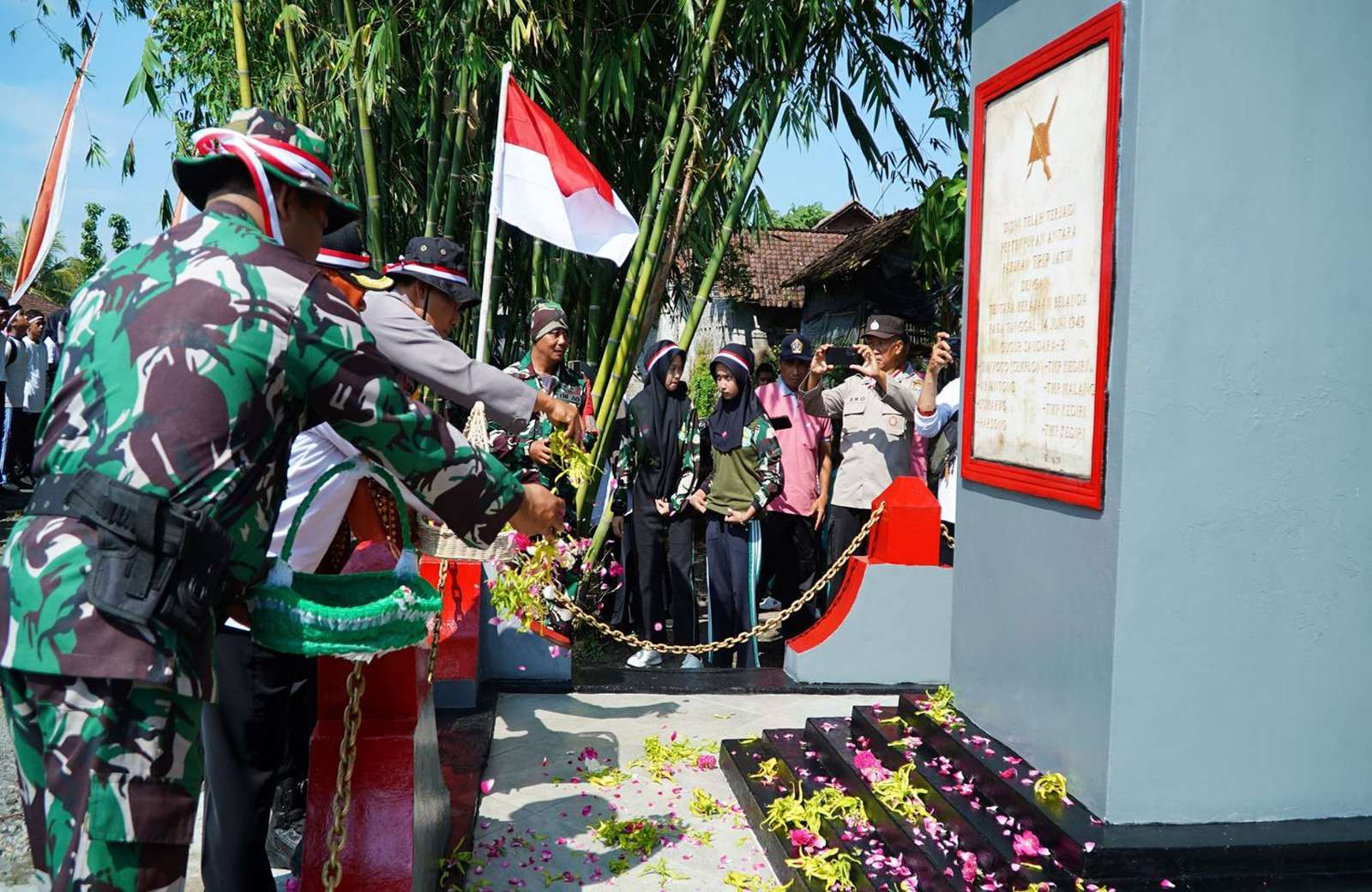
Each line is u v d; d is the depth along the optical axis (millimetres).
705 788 3984
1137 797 2711
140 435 1822
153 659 1791
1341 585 2779
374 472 2596
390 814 2547
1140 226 2621
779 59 6773
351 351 2029
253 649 2637
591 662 6285
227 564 1893
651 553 6246
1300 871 2635
